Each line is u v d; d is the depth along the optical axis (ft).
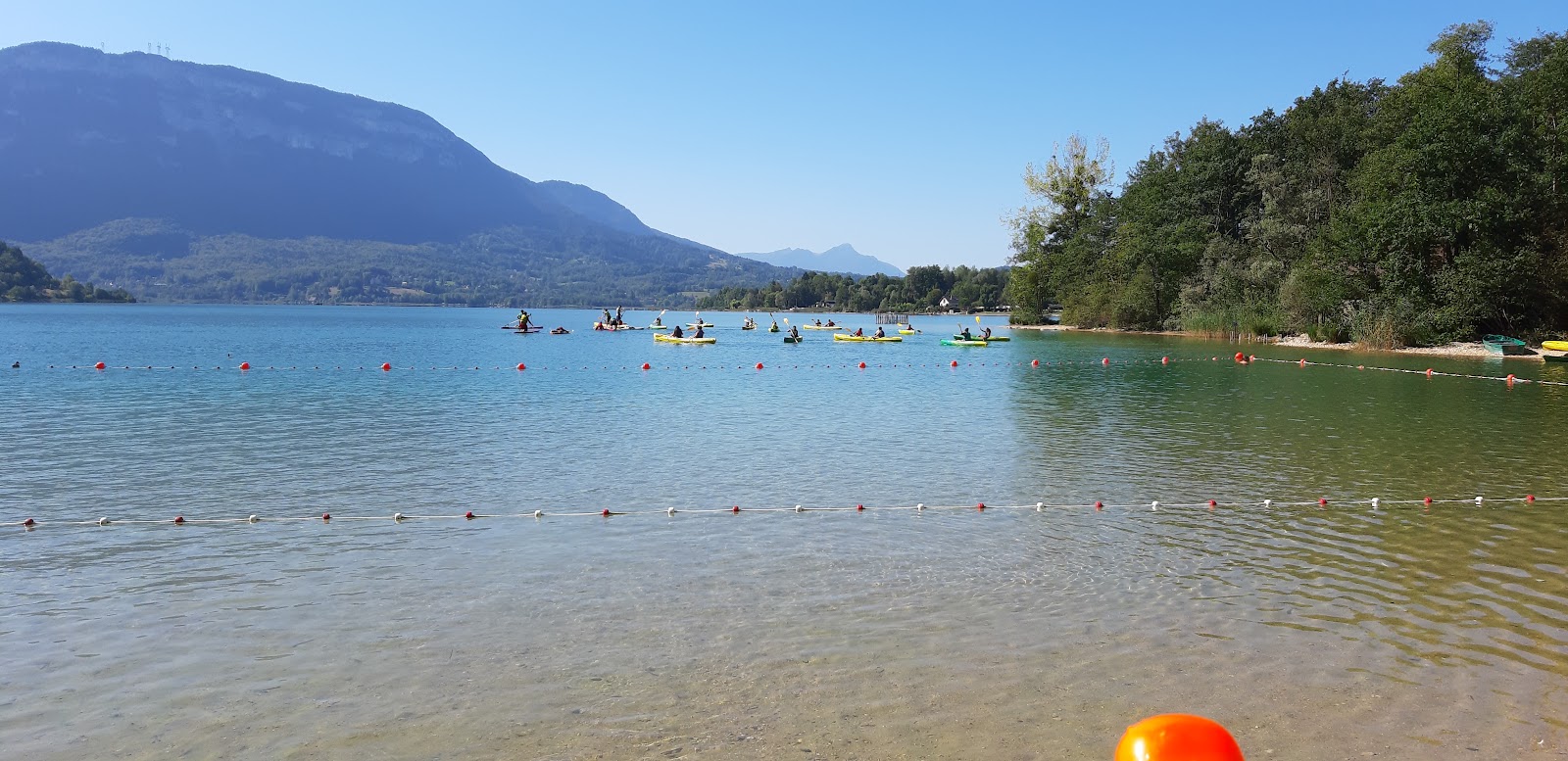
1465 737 24.97
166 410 91.45
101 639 31.89
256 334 286.05
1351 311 199.31
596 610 34.47
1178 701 26.99
